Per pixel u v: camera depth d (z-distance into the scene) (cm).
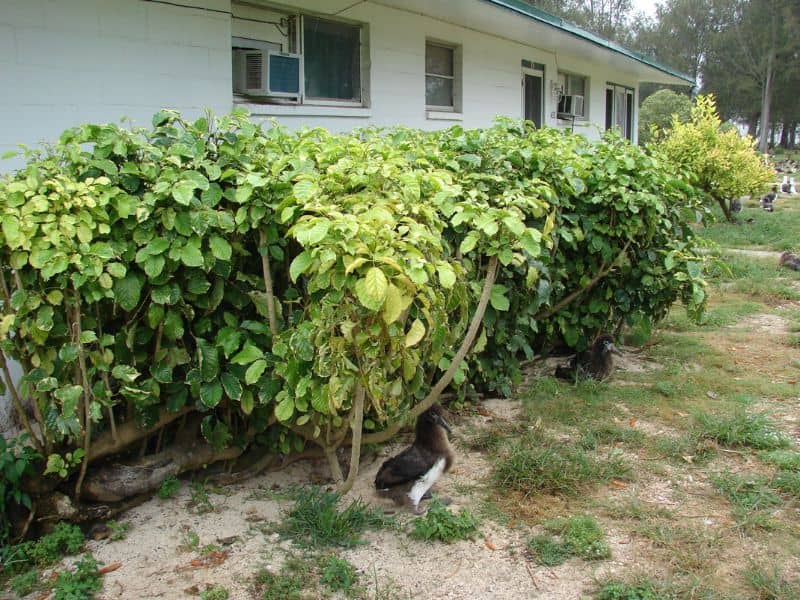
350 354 326
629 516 402
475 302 475
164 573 346
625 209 593
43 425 369
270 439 428
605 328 687
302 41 800
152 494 408
